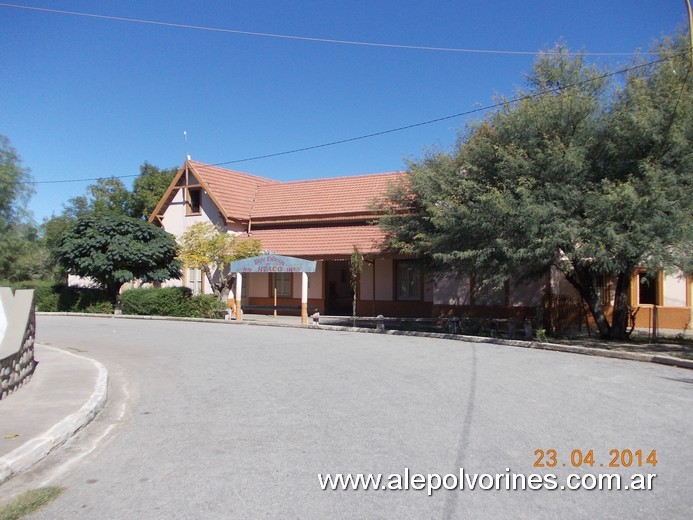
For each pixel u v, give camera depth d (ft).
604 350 43.93
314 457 19.56
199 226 88.33
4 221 118.11
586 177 48.39
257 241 87.10
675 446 20.53
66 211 174.19
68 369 37.63
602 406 26.45
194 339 56.90
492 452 19.88
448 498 16.06
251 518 14.84
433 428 22.85
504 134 52.06
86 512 15.57
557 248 49.19
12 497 16.96
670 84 45.19
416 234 63.21
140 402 29.60
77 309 94.43
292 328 70.08
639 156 46.47
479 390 30.14
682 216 42.01
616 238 42.47
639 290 69.97
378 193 89.76
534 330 57.47
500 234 49.65
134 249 88.33
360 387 31.37
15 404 27.43
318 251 86.94
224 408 27.22
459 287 72.64
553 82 53.26
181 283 102.22
